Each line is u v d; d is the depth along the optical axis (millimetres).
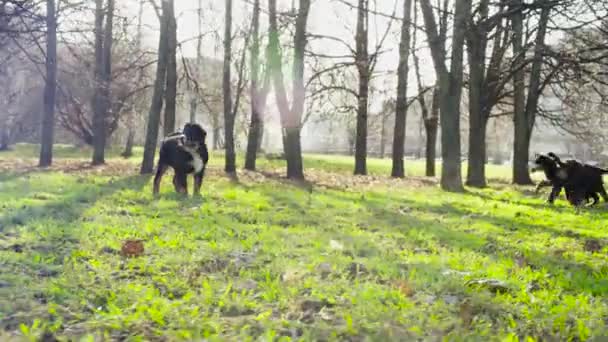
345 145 83688
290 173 21797
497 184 25109
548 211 12734
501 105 35906
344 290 4887
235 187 15812
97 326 3773
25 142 51875
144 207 10234
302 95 21578
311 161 39844
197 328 3793
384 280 5383
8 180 15617
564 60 19422
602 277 5820
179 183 12672
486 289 5031
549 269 6203
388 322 4031
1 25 22172
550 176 15023
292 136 21688
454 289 5078
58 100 32031
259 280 5246
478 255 6852
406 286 5000
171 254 6059
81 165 24812
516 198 16609
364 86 27594
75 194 11875
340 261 6031
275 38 22000
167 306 4203
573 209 13422
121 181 16141
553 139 74562
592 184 14625
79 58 26672
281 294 4695
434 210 12328
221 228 8008
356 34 28938
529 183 25703
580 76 19500
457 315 4254
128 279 5051
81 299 4363
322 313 4234
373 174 30812
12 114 41219
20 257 5578
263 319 4023
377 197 15094
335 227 8742
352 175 27766
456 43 18984
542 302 4699
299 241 7270
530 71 25500
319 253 6492
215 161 32250
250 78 25906
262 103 26531
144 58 30734
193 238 7098
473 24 19188
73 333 3645
